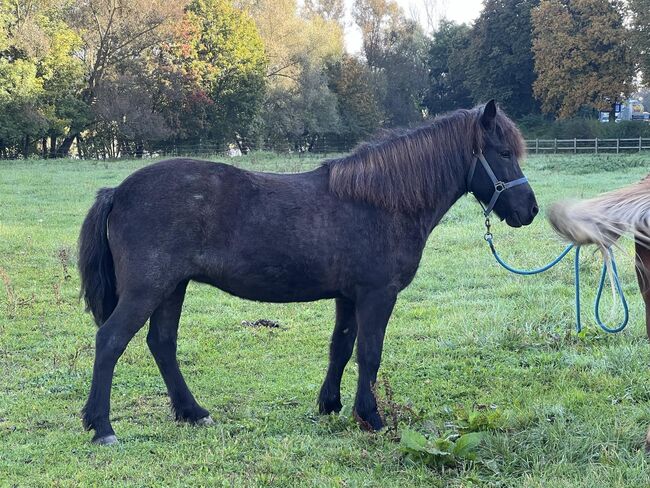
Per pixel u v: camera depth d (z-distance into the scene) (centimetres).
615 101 4794
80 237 510
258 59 4994
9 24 4062
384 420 524
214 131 5041
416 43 6750
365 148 538
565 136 4547
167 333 539
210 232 496
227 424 534
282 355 724
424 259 1152
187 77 4578
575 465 436
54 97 4300
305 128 5472
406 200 524
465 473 432
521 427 498
